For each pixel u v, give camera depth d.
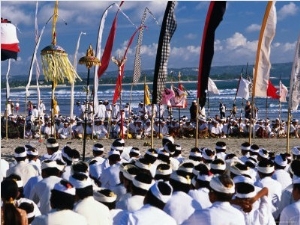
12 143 24.47
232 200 6.54
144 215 5.56
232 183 5.91
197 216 5.84
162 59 12.39
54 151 11.69
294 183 6.54
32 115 30.16
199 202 7.18
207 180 7.41
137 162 9.14
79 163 8.26
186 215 6.62
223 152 13.23
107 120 30.75
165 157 10.55
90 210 6.12
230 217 5.80
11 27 7.18
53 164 8.25
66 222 5.36
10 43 7.16
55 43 13.10
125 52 19.64
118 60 19.61
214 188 5.90
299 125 33.03
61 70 11.73
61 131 29.08
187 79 122.62
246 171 8.25
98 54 14.91
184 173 6.95
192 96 94.00
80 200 6.23
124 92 122.44
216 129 30.56
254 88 13.79
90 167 10.88
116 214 6.40
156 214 5.61
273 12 13.23
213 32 11.69
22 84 84.88
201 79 12.05
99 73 16.20
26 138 28.16
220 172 8.50
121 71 19.70
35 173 9.75
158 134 28.84
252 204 6.50
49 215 5.37
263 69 13.60
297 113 61.56
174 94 27.95
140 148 22.62
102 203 6.61
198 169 7.91
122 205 6.81
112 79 114.31
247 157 12.05
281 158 10.07
